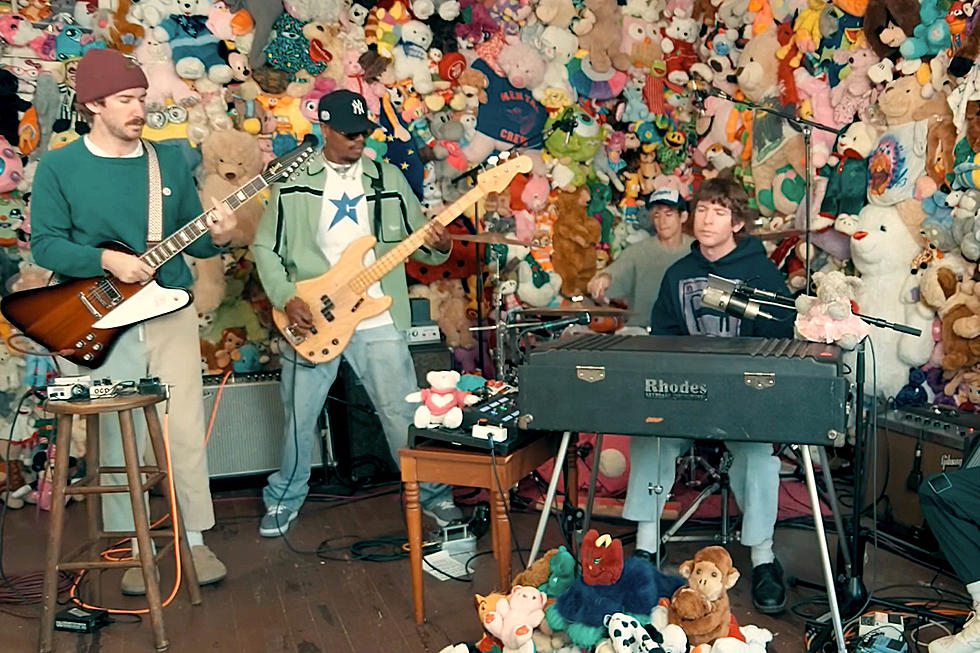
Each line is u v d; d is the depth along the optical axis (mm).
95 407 2299
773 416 1983
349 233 3207
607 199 4520
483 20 4230
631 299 4145
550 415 2146
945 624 2348
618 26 4414
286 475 3328
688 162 4523
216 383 3795
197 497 2834
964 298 3299
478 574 2834
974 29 3199
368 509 3553
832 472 3738
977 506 2133
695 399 2031
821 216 3793
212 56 3803
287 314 3107
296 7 3855
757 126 4070
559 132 4312
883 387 3535
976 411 3359
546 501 2342
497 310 3768
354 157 3160
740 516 3123
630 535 3062
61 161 2572
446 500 3283
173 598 2723
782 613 2506
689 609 1896
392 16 4082
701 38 4484
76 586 2783
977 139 3193
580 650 1942
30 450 3701
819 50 3855
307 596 2723
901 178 3480
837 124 3781
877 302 3570
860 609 2395
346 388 3789
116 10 3689
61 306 2564
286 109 3941
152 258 2588
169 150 2750
